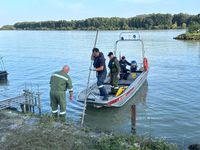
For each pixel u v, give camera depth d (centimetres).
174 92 1770
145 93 1744
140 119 1298
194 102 1552
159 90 1820
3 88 2016
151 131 1150
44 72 2662
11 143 765
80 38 7869
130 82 1666
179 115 1342
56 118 1010
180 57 3469
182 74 2380
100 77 1319
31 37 9338
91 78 2300
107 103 1320
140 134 1112
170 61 3150
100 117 1319
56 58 3697
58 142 771
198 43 5481
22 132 837
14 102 1374
